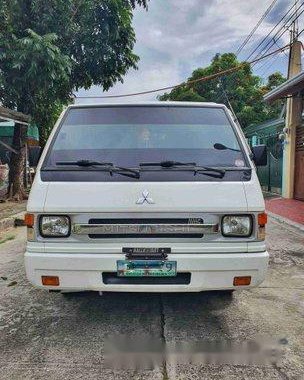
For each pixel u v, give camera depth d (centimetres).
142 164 328
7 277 486
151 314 366
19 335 327
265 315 367
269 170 1631
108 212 300
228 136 363
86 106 387
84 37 1248
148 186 305
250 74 2239
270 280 474
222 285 304
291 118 1303
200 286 303
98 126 368
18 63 1019
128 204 298
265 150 388
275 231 804
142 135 361
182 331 333
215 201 302
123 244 301
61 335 326
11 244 687
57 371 274
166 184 307
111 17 1248
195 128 369
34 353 298
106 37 1257
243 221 305
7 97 1167
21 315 368
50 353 298
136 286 303
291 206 1134
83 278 304
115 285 303
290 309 382
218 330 335
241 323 349
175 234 301
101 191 304
